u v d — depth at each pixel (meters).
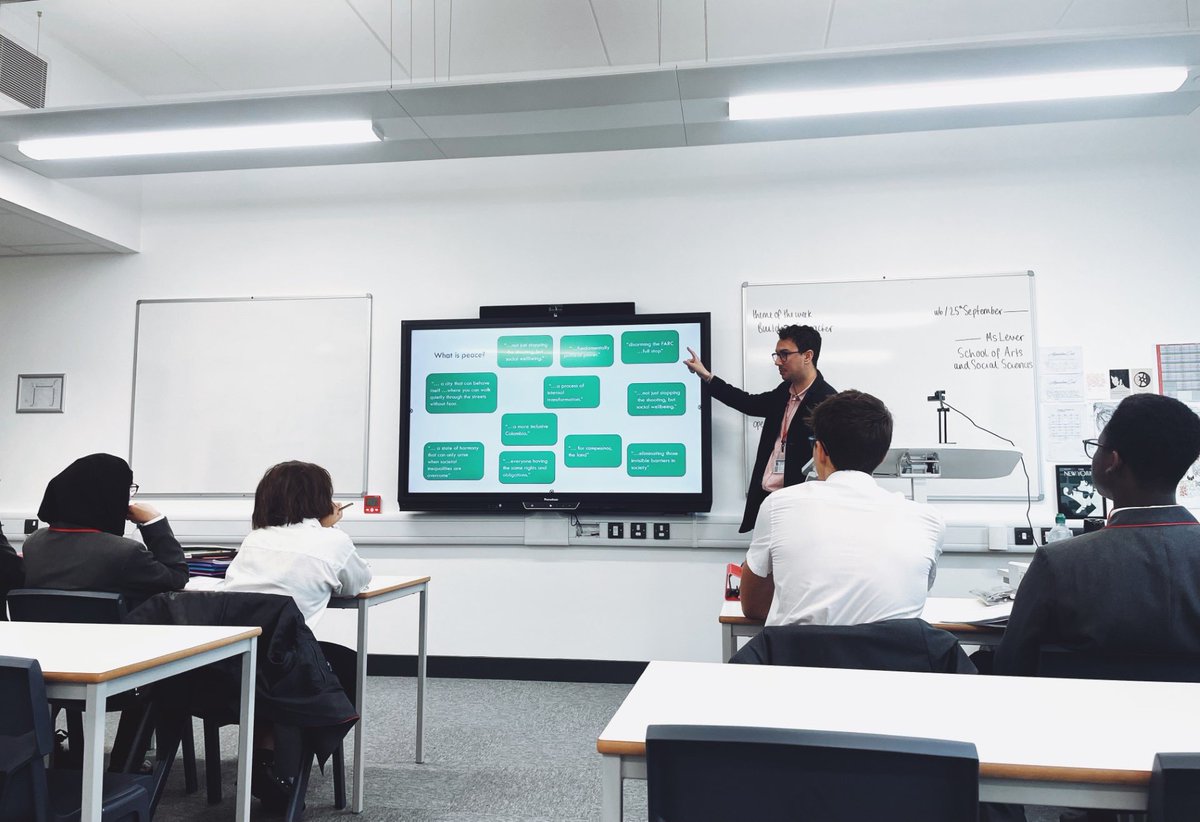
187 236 4.49
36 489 4.43
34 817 1.31
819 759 0.84
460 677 4.11
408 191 4.37
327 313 4.35
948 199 3.97
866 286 3.97
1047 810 2.43
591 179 4.25
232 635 1.79
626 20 3.60
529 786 2.62
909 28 3.65
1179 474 1.50
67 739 2.73
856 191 4.04
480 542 4.12
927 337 3.91
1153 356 3.77
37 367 4.51
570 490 4.05
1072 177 3.89
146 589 2.37
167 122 3.23
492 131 3.34
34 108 3.54
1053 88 2.89
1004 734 1.04
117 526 2.47
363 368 4.30
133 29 3.69
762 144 4.12
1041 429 3.80
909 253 3.97
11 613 2.20
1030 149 3.93
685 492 3.96
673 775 0.88
